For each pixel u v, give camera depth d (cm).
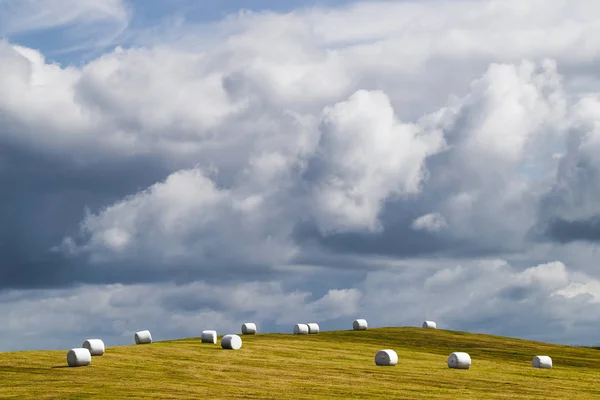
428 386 4628
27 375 4562
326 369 5275
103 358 5328
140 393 4009
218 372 4909
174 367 5044
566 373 5666
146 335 6950
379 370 5338
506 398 4259
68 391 4025
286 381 4638
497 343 7975
